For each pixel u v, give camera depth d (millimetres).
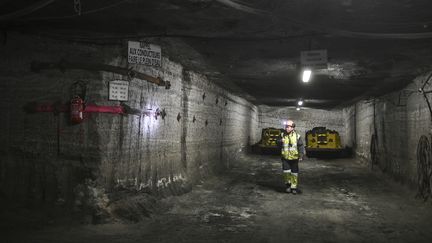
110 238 5848
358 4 5098
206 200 9461
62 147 7008
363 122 20375
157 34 7016
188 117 11391
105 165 6965
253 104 27922
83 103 6902
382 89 13711
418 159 10414
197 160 12508
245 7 5195
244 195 10391
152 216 7395
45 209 6727
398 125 12789
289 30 6520
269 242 6039
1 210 6539
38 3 5258
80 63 6984
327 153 26578
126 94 7242
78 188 6801
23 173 7098
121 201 7227
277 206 9016
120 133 7367
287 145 10977
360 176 15438
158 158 9023
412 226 7281
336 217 7965
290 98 20594
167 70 9453
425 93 9641
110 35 7070
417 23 5812
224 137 17156
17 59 7121
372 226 7242
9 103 7168
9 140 7176
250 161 21203
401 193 11219
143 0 5266
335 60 8906
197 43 7801
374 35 5875
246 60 9430
